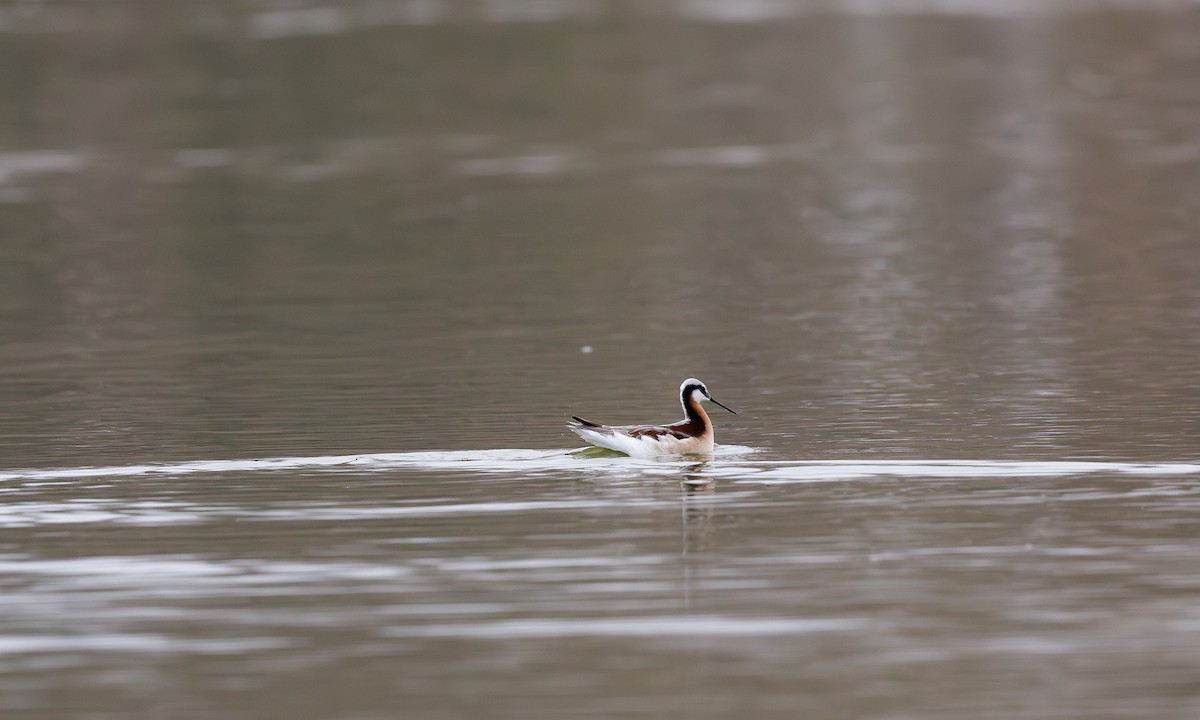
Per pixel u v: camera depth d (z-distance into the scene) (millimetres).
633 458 25312
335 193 61312
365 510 22391
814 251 47969
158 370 34094
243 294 43375
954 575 19422
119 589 19375
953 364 32938
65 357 35750
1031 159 65438
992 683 16359
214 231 53906
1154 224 50406
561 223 54188
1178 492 22734
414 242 51188
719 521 21703
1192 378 30766
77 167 68625
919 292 41344
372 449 26406
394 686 16516
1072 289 41062
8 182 65000
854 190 59656
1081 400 29203
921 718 15625
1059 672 16609
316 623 18203
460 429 27953
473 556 20328
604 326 38219
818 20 112250
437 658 17188
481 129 78188
